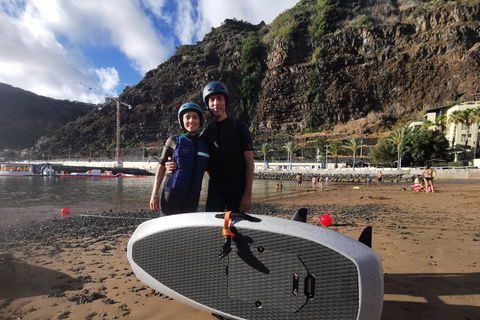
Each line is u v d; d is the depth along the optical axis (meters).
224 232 1.71
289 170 63.34
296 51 156.25
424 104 120.44
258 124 147.50
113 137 171.50
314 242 1.54
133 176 69.00
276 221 1.72
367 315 1.44
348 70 139.25
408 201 13.33
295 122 139.88
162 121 168.38
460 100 110.56
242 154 2.61
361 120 124.75
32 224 8.38
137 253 2.14
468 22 125.94
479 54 116.12
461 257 3.92
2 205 14.60
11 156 195.00
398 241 4.93
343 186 37.94
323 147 95.88
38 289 3.00
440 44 126.88
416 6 145.25
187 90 178.25
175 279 1.94
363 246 1.58
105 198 18.62
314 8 168.50
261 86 156.75
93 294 2.77
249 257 1.69
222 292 1.76
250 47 165.50
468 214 8.36
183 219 1.93
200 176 2.57
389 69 131.88
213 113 2.65
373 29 141.62
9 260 3.18
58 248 5.10
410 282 3.01
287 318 1.57
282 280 1.60
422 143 55.91
